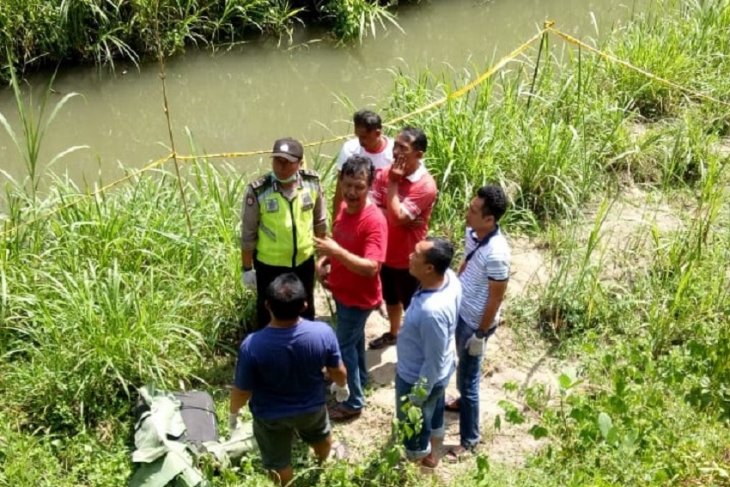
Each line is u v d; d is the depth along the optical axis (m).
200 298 6.50
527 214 7.71
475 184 7.80
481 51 12.57
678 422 5.09
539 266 7.24
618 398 4.82
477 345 5.06
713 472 4.70
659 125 9.30
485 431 5.64
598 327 6.51
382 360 6.31
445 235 7.44
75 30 11.66
